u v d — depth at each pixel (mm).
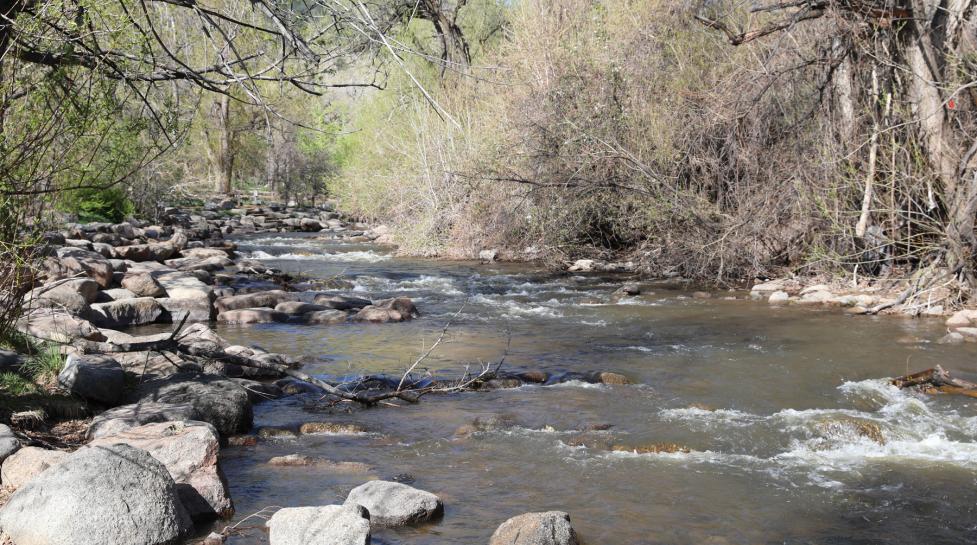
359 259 21750
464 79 23984
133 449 5020
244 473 6133
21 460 5355
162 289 13086
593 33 20250
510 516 5367
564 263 19672
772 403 8070
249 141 43938
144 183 26969
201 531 5051
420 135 24266
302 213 37375
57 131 6742
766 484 5969
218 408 6973
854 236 14656
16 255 7000
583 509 5496
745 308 13555
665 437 7016
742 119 16578
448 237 22578
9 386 7035
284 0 6766
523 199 19953
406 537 5023
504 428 7316
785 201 15750
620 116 18484
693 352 10312
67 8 6500
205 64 7676
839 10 12922
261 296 13734
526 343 11008
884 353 10086
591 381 8961
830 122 14656
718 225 16531
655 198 17656
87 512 4625
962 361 9609
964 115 12930
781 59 15508
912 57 12992
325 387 8086
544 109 19406
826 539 5066
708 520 5328
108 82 6945
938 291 12883
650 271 18016
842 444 6863
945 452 6672
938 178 13070
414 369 9555
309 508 4840
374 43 6516
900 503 5617
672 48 18781
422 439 7012
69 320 9312
